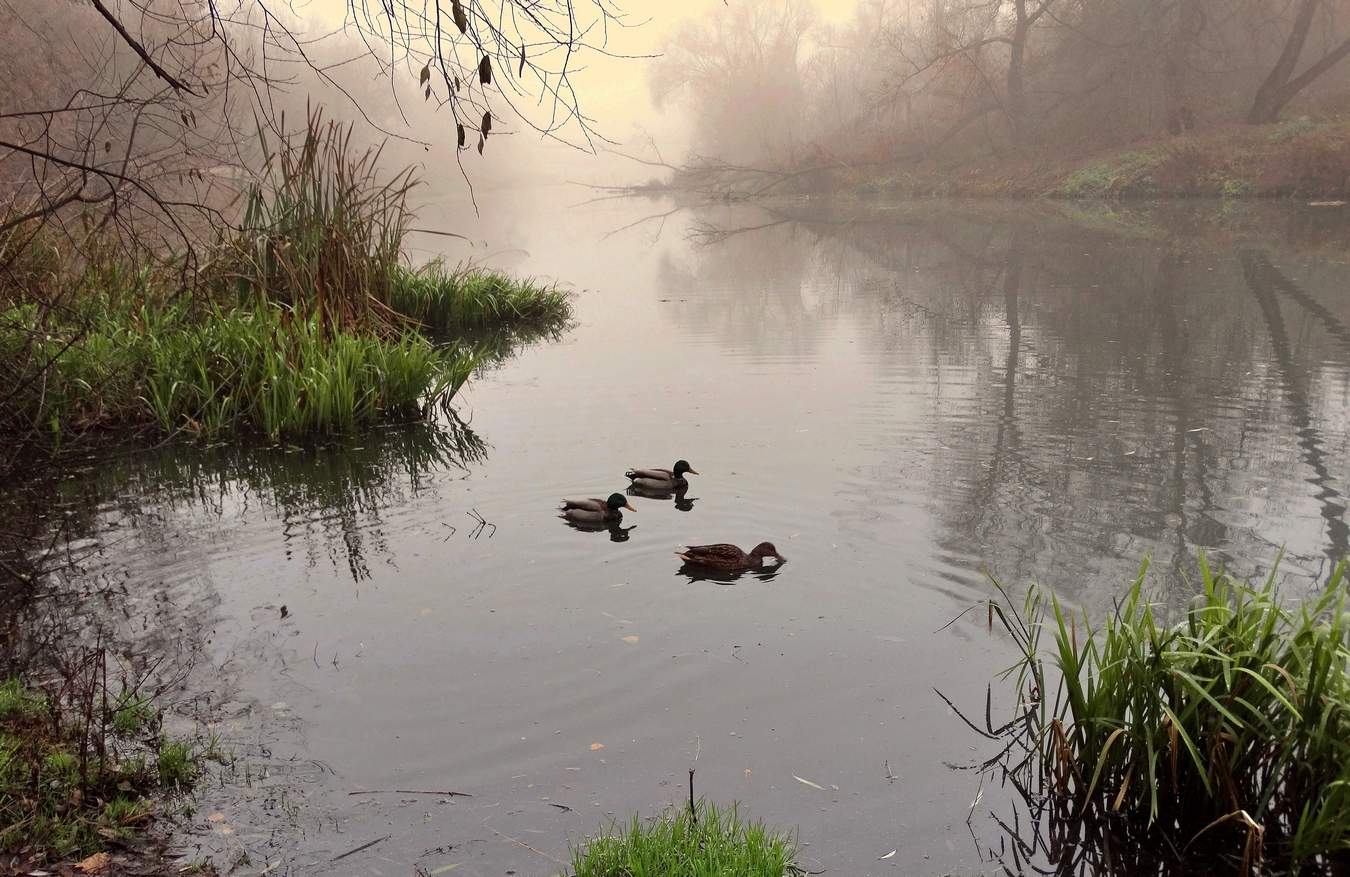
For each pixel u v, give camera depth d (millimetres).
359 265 16359
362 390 13945
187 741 5930
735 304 24266
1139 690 5336
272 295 15711
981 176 52531
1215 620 5477
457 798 5395
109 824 5152
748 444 12156
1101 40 48938
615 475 11234
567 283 29078
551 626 7461
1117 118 49125
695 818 5074
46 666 6926
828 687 6512
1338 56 42938
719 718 6164
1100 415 12812
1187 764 5324
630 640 7195
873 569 8336
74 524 10008
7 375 10961
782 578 8219
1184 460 10930
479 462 11922
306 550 9188
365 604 7930
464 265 33312
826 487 10430
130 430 12898
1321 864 4863
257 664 6926
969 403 13680
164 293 15062
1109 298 21781
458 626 7492
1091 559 8383
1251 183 39562
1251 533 8836
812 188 63031
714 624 7426
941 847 5031
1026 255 30172
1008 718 6172
